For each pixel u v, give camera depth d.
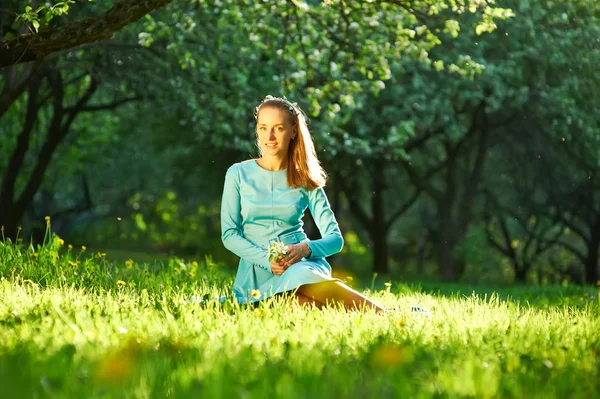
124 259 16.94
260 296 5.69
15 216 20.55
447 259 25.56
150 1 7.73
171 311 5.08
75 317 4.41
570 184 25.48
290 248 5.73
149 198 37.38
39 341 3.68
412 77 20.02
